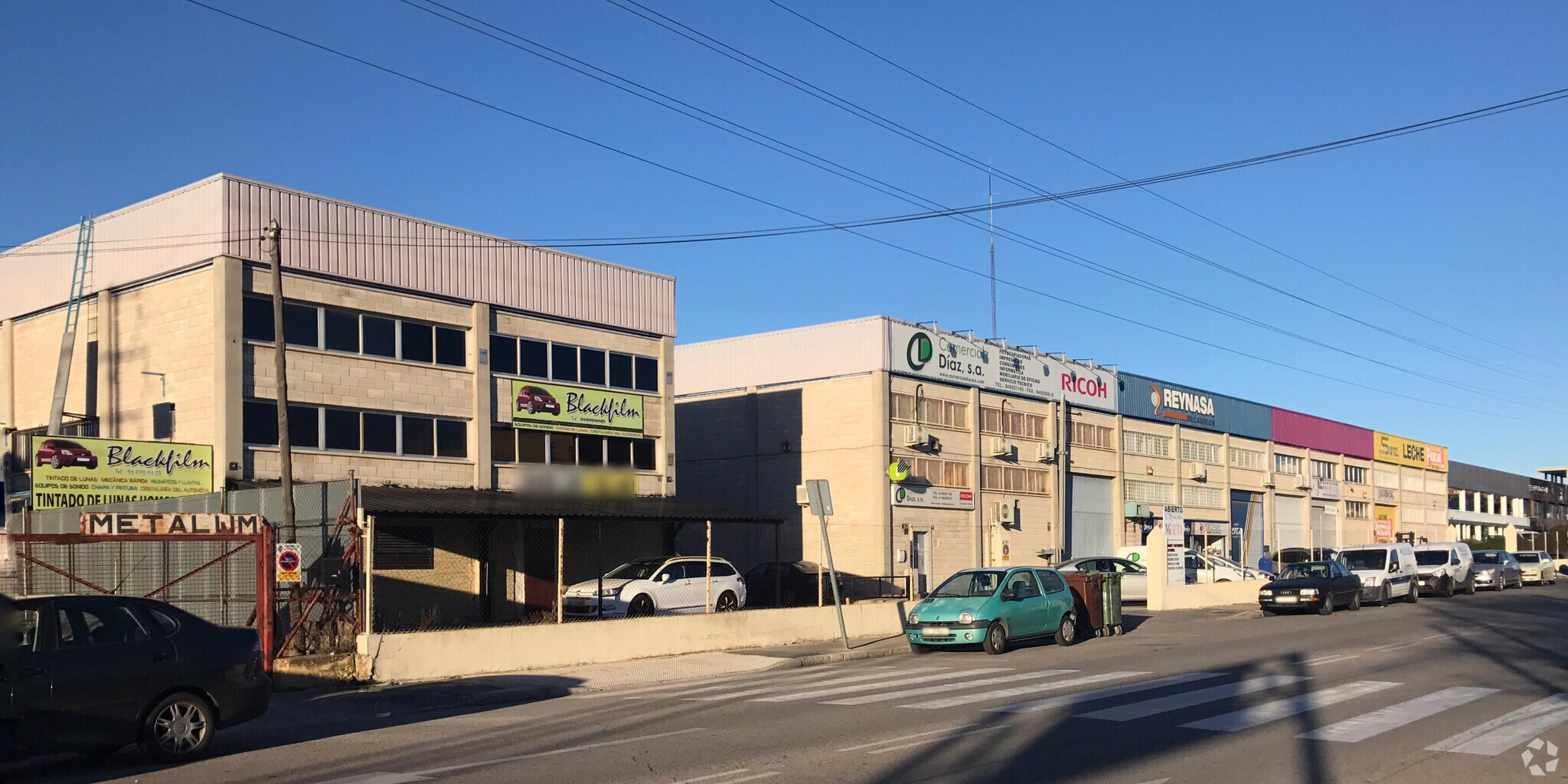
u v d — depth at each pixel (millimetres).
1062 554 43094
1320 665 16938
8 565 19734
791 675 18047
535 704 15141
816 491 22547
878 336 37844
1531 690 13758
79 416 26969
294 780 9539
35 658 9969
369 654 16875
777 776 9125
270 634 16188
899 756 9867
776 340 40500
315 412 25234
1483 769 9109
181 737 10688
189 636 10914
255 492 22094
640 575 26844
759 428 40469
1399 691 13734
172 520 15742
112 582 22031
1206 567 40719
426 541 26234
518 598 28047
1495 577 41281
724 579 27828
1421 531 79562
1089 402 48312
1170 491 53156
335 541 19094
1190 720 11609
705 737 11148
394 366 26672
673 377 33531
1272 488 61750
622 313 32188
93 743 10125
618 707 14273
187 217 24688
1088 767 9234
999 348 43281
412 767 9945
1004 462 42906
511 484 28891
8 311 29391
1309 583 30141
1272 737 10539
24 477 27812
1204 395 56438
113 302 26438
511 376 29172
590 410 30812
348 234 26000
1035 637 23312
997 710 12508
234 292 23891
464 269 28281
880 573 36625
